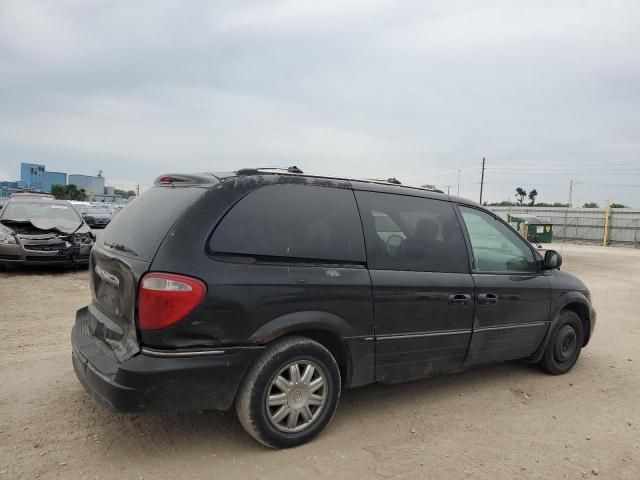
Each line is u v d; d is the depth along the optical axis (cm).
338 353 374
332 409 362
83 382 336
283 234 344
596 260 2348
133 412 298
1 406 391
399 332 391
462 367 446
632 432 403
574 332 548
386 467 331
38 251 1039
